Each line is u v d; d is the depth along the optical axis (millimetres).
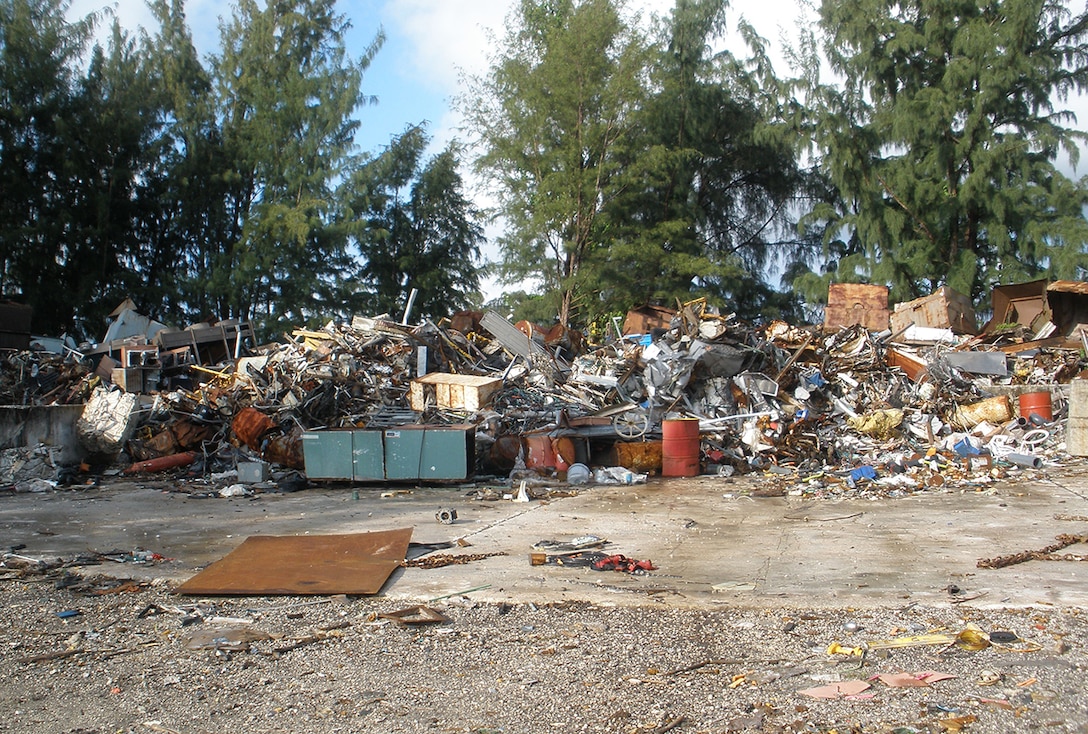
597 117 38156
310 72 40375
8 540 10000
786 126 36375
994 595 6980
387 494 13695
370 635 6367
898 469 15070
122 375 20344
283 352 21500
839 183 35656
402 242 46406
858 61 35188
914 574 7805
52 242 35438
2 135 34812
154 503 12953
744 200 44812
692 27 40562
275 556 8523
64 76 36531
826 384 19547
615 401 18688
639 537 9891
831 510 11734
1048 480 14109
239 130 40750
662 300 38844
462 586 7645
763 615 6621
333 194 40281
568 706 4977
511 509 12094
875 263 35312
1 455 15078
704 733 4570
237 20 42281
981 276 34156
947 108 33188
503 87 38875
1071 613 6465
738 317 41844
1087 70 33750
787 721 4664
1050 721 4574
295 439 16031
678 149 39219
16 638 6410
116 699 5238
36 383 19484
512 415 17344
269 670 5695
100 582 8039
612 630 6348
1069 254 30859
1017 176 33656
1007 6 32969
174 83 39781
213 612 7012
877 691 5043
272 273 38656
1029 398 18688
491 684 5352
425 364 21312
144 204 40000
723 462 16125
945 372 20625
